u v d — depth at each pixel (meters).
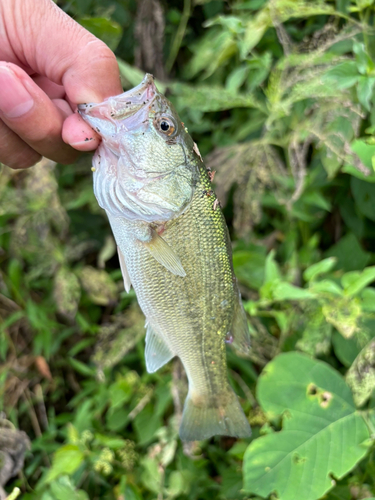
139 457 0.32
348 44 0.27
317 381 0.26
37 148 0.22
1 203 0.34
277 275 0.27
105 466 0.29
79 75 0.21
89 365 0.38
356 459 0.24
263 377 0.26
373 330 0.27
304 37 0.30
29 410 0.36
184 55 0.36
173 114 0.22
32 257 0.36
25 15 0.20
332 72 0.24
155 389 0.33
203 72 0.35
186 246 0.22
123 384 0.32
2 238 0.37
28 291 0.38
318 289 0.26
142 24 0.33
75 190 0.37
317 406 0.25
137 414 0.32
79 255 0.37
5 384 0.36
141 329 0.32
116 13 0.34
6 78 0.19
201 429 0.24
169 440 0.30
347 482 0.27
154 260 0.22
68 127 0.21
